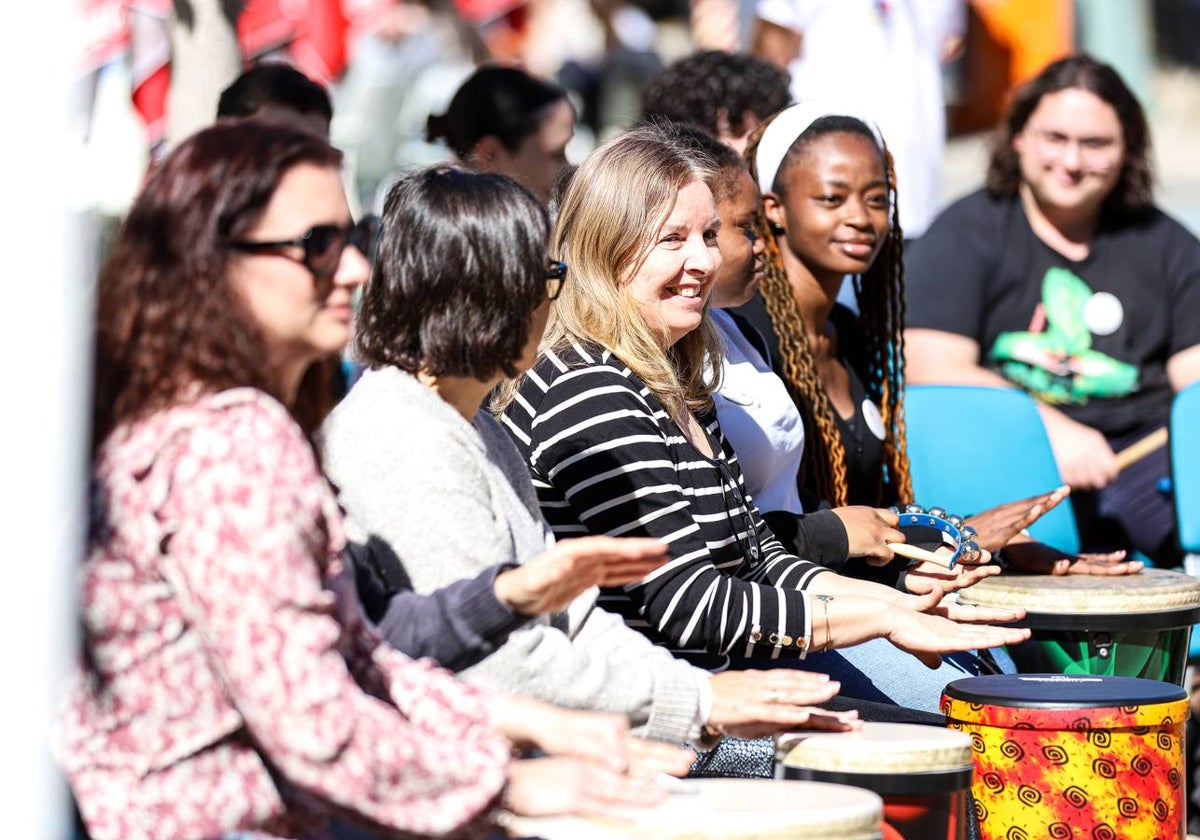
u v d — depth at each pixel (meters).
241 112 9.84
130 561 4.47
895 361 9.78
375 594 5.44
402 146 21.14
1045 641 8.19
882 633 6.66
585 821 4.88
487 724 4.94
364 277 4.96
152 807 4.49
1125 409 11.77
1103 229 11.96
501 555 5.61
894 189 9.57
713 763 6.86
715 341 7.64
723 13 18.86
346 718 4.45
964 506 10.05
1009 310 11.87
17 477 3.75
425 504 5.52
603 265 7.10
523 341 5.70
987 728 6.71
